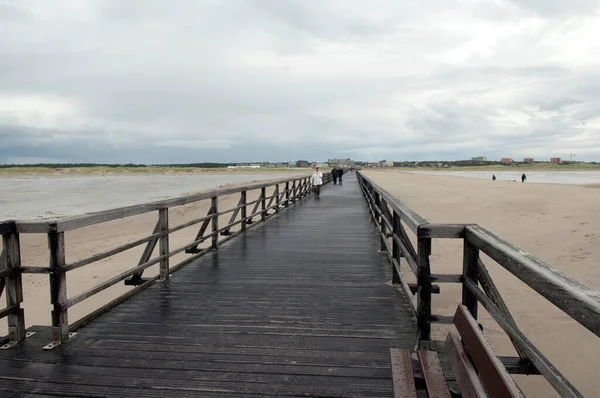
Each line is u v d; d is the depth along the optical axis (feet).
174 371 9.57
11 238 10.94
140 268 15.56
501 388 4.84
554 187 76.89
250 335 11.70
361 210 47.60
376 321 12.76
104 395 8.55
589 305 4.00
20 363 9.98
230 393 8.63
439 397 7.36
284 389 8.78
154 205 16.62
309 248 24.90
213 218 24.50
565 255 25.17
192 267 20.10
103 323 12.64
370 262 21.03
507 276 22.12
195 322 12.74
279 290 16.19
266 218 39.34
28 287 26.63
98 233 48.44
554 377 4.74
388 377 9.27
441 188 91.66
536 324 16.03
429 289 9.97
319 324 12.54
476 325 6.49
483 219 43.68
